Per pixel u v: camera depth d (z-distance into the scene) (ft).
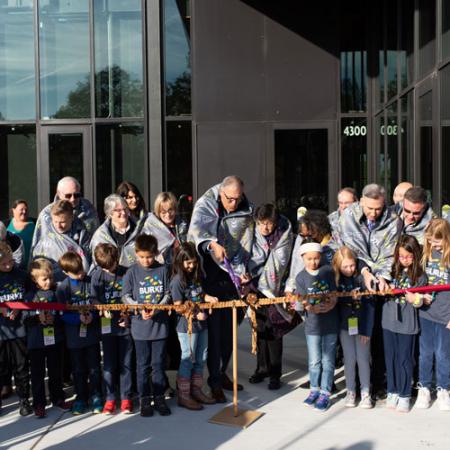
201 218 18.81
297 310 17.99
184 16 37.99
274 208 19.01
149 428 16.75
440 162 26.27
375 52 37.35
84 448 15.56
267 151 37.83
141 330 17.61
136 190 20.84
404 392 17.67
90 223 20.93
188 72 38.14
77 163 38.75
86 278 18.33
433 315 17.61
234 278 17.88
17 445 15.83
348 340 18.17
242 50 37.70
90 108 38.60
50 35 38.55
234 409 17.39
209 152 37.96
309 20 37.52
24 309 17.63
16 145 39.06
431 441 15.61
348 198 22.20
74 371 18.06
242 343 25.80
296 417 17.39
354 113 37.86
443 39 26.14
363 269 18.12
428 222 18.40
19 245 19.89
